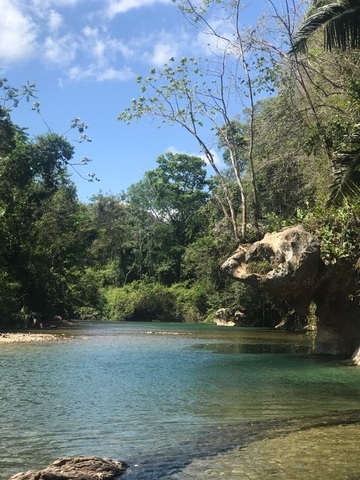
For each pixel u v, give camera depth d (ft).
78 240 161.38
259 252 58.23
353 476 19.19
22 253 125.49
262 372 47.83
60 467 19.51
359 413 30.50
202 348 71.97
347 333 62.64
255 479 18.97
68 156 168.76
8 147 136.98
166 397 35.47
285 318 124.77
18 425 27.66
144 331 112.68
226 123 86.38
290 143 78.38
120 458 21.98
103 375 45.11
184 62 84.48
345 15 39.60
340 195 37.83
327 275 57.82
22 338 81.00
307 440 24.26
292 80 76.89
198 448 23.30
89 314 204.85
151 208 263.08
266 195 98.68
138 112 85.40
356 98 56.90
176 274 235.20
